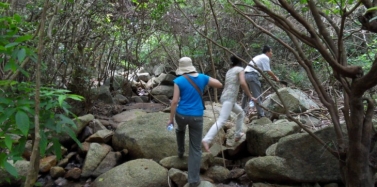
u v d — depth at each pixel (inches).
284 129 199.8
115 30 304.0
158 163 199.6
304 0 98.8
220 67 367.6
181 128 181.9
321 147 164.1
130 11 305.7
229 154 210.2
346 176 101.5
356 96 89.0
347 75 85.5
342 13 85.3
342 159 103.6
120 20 299.9
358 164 96.3
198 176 169.5
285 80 333.1
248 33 352.5
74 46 273.1
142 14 310.7
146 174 180.5
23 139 111.3
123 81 383.9
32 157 95.1
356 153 95.6
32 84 119.0
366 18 78.4
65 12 233.3
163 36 383.2
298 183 170.4
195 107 165.8
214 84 171.6
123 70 432.1
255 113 271.0
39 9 204.5
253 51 363.3
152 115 230.8
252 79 247.4
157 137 209.0
